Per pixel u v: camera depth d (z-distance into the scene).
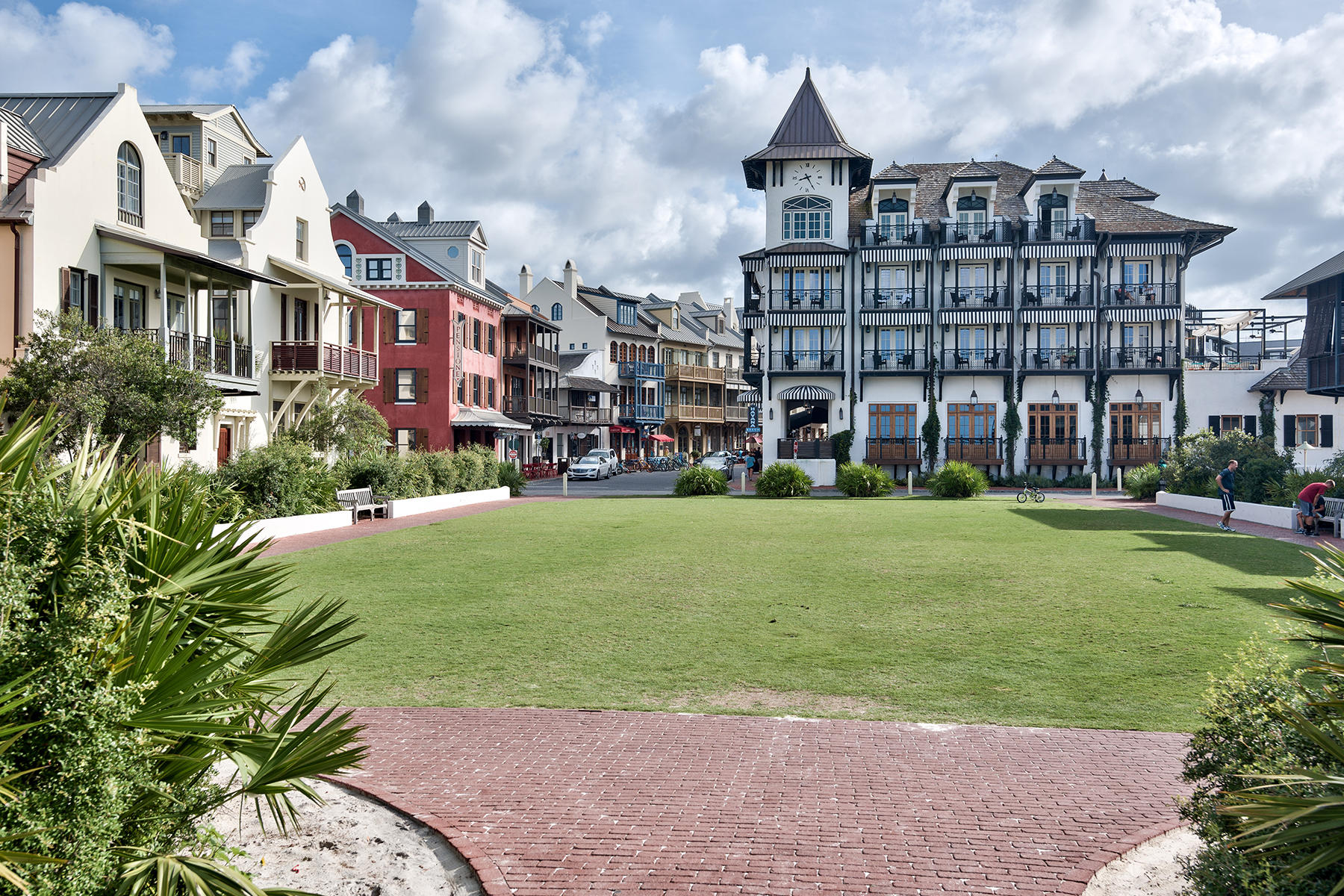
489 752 6.73
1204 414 45.75
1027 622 10.98
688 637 10.34
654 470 68.56
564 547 18.80
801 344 47.94
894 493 40.12
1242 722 4.33
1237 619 10.95
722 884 4.71
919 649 9.72
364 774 6.30
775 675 8.76
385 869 4.97
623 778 6.21
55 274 19.91
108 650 3.67
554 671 8.93
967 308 46.38
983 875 4.79
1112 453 46.12
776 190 47.97
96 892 3.49
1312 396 44.38
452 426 43.88
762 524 24.03
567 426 64.00
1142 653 9.41
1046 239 46.47
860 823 5.46
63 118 21.84
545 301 72.31
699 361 84.94
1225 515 22.44
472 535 21.25
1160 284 46.03
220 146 33.06
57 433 4.65
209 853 4.44
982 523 24.19
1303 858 3.25
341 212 43.81
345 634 10.48
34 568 3.65
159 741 3.85
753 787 6.04
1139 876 4.78
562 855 5.05
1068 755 6.59
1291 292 30.61
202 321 26.61
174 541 4.22
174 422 17.00
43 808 3.30
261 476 22.20
